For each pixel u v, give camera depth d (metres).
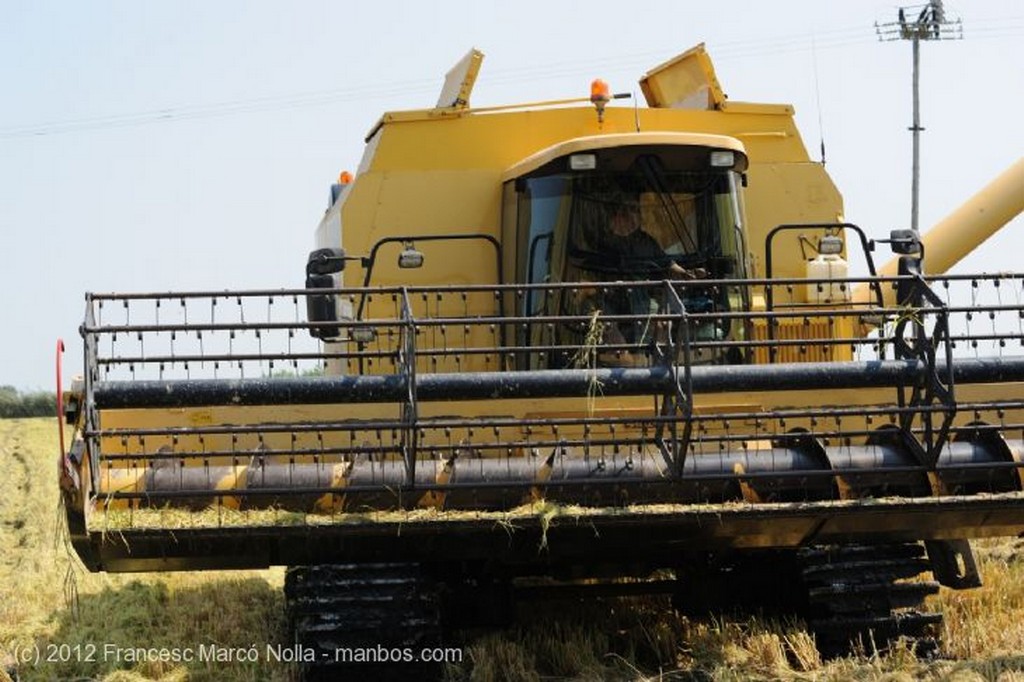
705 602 9.05
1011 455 7.97
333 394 7.56
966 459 8.01
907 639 8.08
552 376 7.62
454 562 8.53
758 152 11.38
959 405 7.70
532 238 9.70
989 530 8.04
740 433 8.73
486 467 7.75
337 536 7.41
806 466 7.90
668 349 7.66
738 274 9.58
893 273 11.41
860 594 8.12
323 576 7.73
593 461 7.77
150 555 7.54
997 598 9.75
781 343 7.74
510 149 11.04
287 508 7.68
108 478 7.56
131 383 7.49
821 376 7.80
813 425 8.23
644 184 9.52
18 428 26.91
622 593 9.12
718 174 9.57
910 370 7.85
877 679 7.32
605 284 7.68
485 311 10.37
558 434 8.62
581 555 8.54
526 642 8.74
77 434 7.42
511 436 8.62
